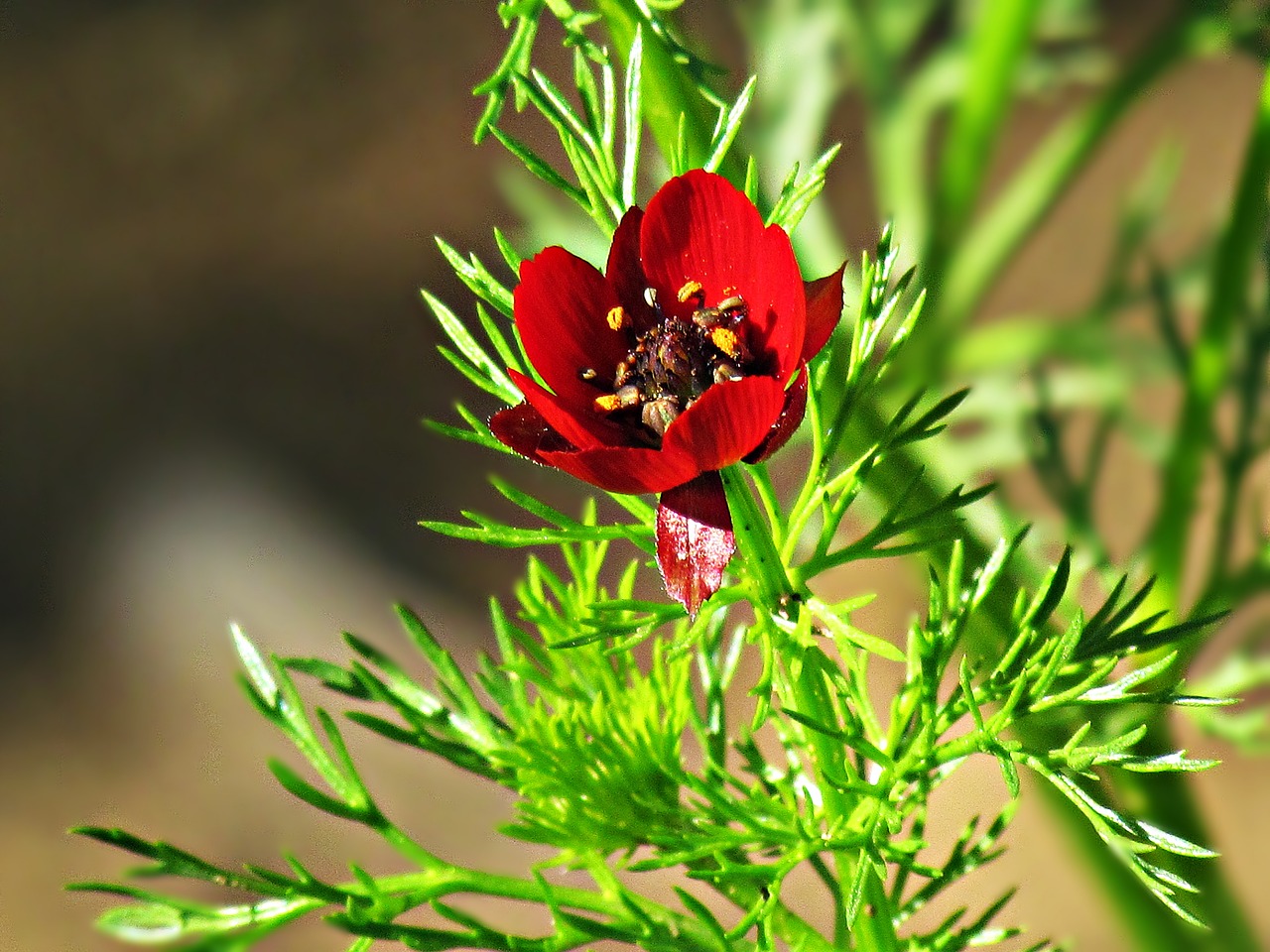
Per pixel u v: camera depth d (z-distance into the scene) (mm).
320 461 623
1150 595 287
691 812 262
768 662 247
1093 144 317
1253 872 472
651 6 259
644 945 256
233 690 559
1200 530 383
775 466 440
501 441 247
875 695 493
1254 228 283
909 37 341
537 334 248
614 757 261
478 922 251
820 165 248
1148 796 287
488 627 561
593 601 264
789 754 263
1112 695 249
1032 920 474
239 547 596
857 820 255
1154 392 521
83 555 618
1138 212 377
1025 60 312
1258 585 287
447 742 262
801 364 240
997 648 280
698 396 246
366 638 558
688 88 264
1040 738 280
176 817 530
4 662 590
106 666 582
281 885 254
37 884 518
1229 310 284
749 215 244
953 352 333
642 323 248
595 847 261
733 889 262
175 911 253
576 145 259
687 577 241
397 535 594
